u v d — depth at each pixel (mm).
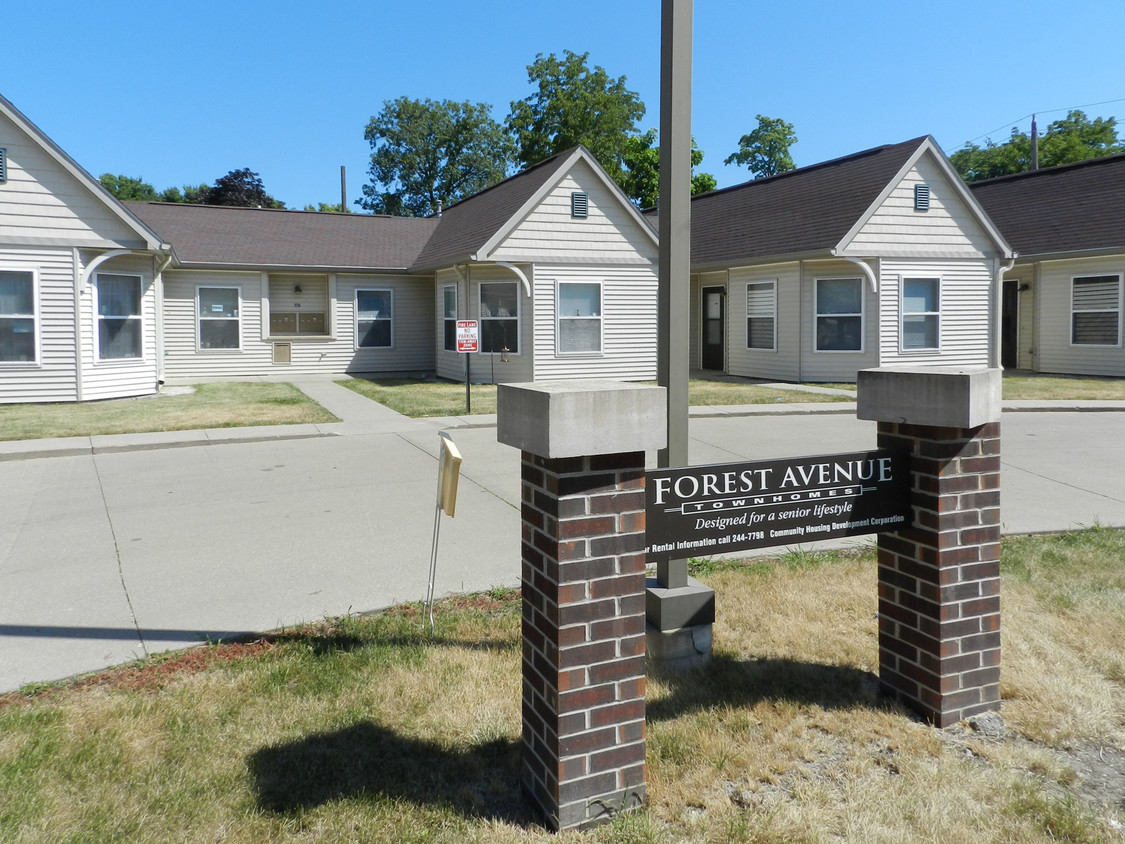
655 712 4094
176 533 7234
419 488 8930
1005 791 3479
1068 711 4133
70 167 14758
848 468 4062
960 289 19656
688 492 3820
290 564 6387
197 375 20938
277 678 4383
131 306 16469
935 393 3896
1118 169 22094
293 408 14648
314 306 22328
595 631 3252
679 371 4559
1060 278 21422
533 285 18422
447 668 4516
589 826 3279
